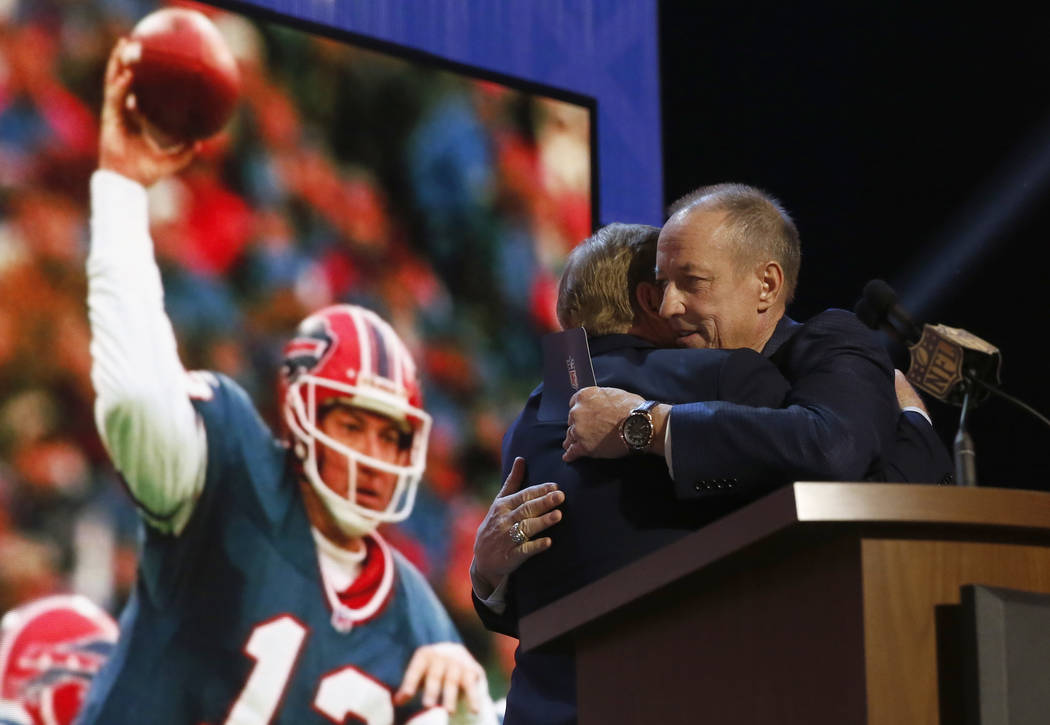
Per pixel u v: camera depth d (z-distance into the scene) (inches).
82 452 188.1
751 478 90.4
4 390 184.4
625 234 113.8
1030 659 62.1
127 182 199.5
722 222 107.0
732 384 97.7
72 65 198.5
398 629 207.3
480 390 225.0
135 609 187.6
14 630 179.0
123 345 193.9
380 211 221.6
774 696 67.5
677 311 106.8
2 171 189.8
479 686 213.0
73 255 193.0
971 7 308.0
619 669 77.9
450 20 246.4
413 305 221.3
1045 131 308.0
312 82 219.8
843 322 107.3
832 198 303.3
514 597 106.0
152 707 185.9
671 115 290.7
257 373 204.2
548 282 237.3
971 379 83.6
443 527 215.9
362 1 236.8
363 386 212.4
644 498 94.4
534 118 241.9
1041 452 304.3
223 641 192.7
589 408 97.0
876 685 62.2
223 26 212.8
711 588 72.1
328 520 204.8
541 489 98.6
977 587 62.6
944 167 309.3
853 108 307.0
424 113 230.1
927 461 115.6
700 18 296.8
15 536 181.3
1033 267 308.8
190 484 195.2
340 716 199.2
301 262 212.1
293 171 214.7
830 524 62.6
